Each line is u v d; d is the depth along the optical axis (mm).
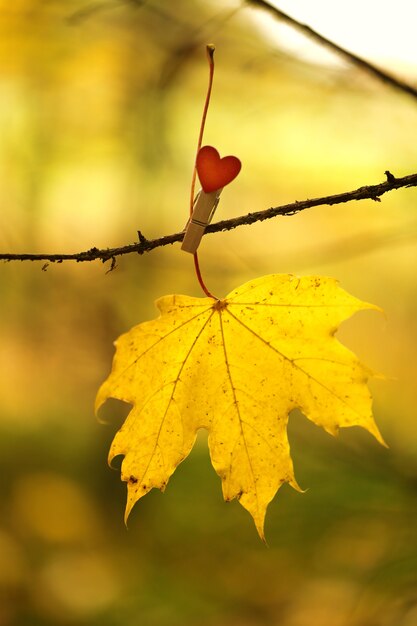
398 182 716
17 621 2039
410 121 1249
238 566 1549
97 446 2814
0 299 2592
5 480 2854
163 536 1799
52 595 2109
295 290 762
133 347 770
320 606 1275
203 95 1998
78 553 2365
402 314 2656
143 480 773
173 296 770
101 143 2539
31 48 1899
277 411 771
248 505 775
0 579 2211
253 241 2336
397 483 1158
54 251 2602
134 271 2521
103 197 2707
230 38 1260
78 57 2012
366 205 1895
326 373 764
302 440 1278
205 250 2012
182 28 1316
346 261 2660
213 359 773
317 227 2164
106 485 2715
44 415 3270
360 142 1501
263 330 768
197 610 1636
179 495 1501
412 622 1052
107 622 1831
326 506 1137
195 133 2441
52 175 2635
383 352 2646
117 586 2020
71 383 3367
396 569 1090
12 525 2523
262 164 2068
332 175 1843
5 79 2260
